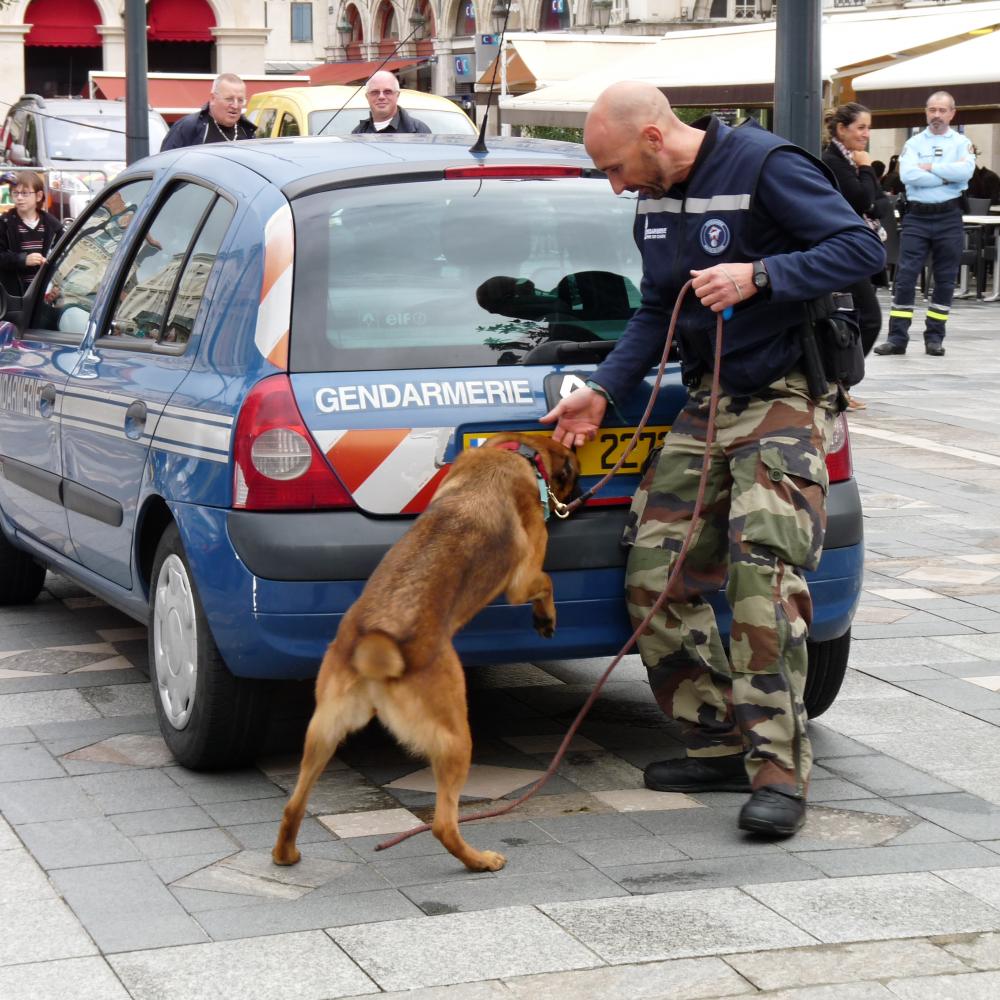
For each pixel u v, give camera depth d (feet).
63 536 20.03
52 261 22.41
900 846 14.30
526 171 17.15
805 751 14.69
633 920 12.60
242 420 14.87
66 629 22.27
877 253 14.38
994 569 25.79
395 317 15.52
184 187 18.42
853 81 60.75
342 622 13.39
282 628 14.73
